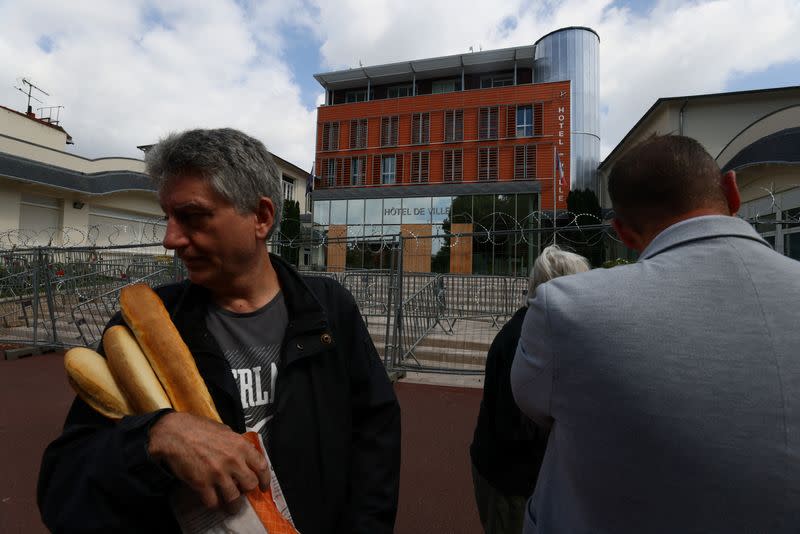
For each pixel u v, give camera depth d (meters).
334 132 32.50
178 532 0.91
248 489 0.81
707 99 21.58
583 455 0.89
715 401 0.78
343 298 1.38
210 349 1.11
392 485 1.26
